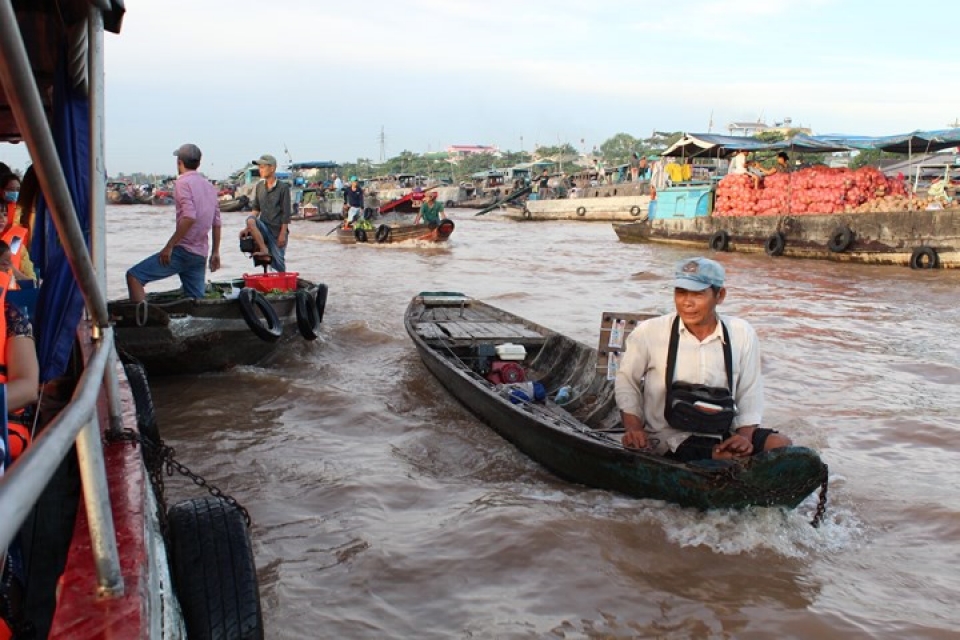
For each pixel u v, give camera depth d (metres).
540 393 7.11
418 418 7.26
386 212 31.16
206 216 8.21
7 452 2.62
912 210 19.02
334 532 5.02
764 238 21.83
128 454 3.17
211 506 3.46
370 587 4.39
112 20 3.45
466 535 4.91
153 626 2.22
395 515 5.30
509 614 4.16
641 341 5.20
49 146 1.56
